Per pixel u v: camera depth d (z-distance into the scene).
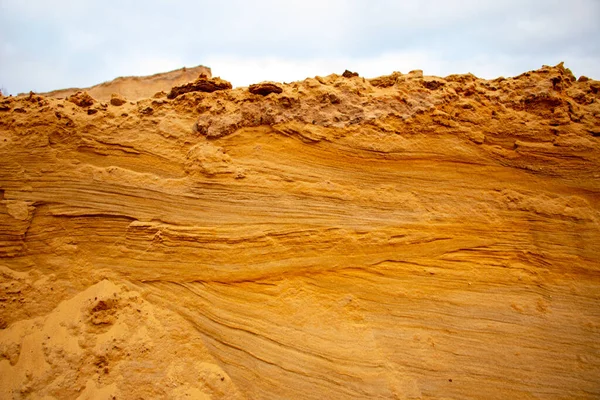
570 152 6.83
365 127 7.13
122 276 6.68
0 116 7.80
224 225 6.65
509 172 6.91
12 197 7.07
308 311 6.15
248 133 7.38
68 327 6.15
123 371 5.71
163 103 7.91
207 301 6.32
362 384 5.54
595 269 6.21
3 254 6.86
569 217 6.50
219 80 8.25
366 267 6.42
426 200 6.78
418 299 6.19
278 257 6.46
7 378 5.80
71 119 7.54
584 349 5.73
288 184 6.88
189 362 5.91
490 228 6.59
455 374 5.61
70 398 5.54
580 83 8.20
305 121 7.25
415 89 7.60
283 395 5.57
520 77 7.90
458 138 7.09
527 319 5.97
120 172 7.15
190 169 7.01
